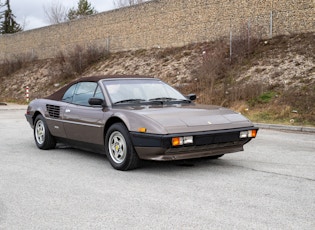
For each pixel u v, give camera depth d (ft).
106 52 108.99
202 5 83.66
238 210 14.49
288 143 31.24
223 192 16.87
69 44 123.75
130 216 13.99
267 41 68.33
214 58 69.62
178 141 18.86
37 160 24.17
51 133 26.91
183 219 13.62
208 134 19.56
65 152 26.86
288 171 20.85
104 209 14.79
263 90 56.29
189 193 16.75
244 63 66.39
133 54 98.94
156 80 25.76
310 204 15.16
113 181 18.93
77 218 13.87
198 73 69.82
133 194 16.71
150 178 19.44
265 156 25.25
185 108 21.79
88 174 20.43
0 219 13.87
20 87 123.65
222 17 79.46
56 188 17.79
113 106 22.07
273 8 69.56
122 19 104.32
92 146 23.52
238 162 23.27
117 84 23.86
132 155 20.45
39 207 15.12
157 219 13.66
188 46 86.07
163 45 92.94
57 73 116.98
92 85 24.41
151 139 19.11
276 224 13.07
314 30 64.23
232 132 20.48
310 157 24.97
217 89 62.75
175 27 89.81
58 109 25.86
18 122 46.96
